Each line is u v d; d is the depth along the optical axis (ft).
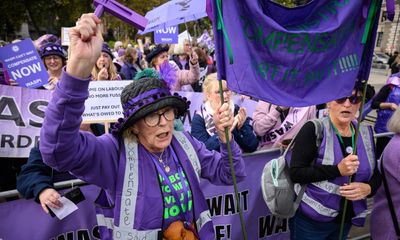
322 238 7.50
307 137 7.04
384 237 7.67
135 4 87.92
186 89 17.90
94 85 9.47
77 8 81.61
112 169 4.99
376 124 15.94
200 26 72.95
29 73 10.77
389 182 7.37
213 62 32.83
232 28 5.47
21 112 9.78
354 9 5.92
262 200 9.27
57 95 4.08
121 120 4.92
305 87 5.90
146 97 4.80
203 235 5.47
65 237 7.10
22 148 9.79
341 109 6.86
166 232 5.06
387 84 15.74
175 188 5.16
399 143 7.16
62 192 6.83
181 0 13.15
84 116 9.43
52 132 4.13
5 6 76.38
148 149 5.23
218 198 8.61
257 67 5.62
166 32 23.48
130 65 21.94
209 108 9.43
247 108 13.50
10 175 10.01
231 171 5.65
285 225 9.68
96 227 7.28
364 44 6.20
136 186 4.94
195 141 5.91
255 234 9.29
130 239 4.88
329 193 7.06
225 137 5.68
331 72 6.02
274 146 10.91
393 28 136.67
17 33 100.32
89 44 4.09
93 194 7.17
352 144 7.16
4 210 6.51
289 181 7.29
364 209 7.45
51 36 17.74
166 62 17.75
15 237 6.66
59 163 4.33
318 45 5.80
